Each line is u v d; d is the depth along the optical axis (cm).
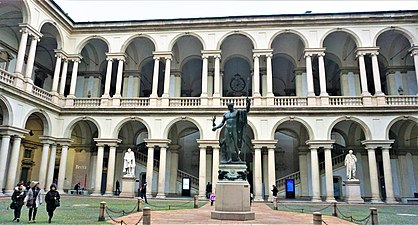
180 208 1656
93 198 2283
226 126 1296
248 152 3203
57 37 2731
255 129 2519
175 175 2952
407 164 2764
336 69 3272
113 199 2225
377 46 2655
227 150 1261
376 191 2331
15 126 2173
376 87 2511
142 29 2817
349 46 2889
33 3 2373
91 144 3130
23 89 2264
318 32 2659
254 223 1050
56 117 2656
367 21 2617
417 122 2381
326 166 2414
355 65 2938
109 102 2727
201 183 2475
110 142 2606
